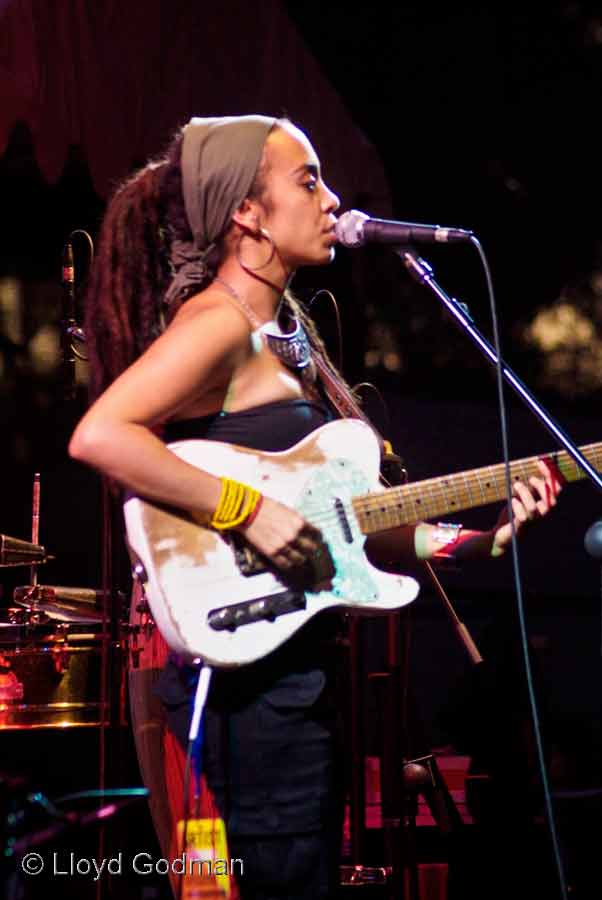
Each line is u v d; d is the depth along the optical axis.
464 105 10.23
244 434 3.74
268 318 3.83
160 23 7.09
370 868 5.30
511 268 10.22
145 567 3.57
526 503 4.17
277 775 3.61
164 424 3.80
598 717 9.75
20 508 8.56
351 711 5.37
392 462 4.68
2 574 8.34
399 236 4.04
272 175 3.82
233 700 3.63
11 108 6.53
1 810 3.55
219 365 3.62
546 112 10.36
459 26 10.22
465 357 10.04
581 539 9.88
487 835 5.98
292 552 3.58
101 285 4.07
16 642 5.19
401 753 5.20
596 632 9.88
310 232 3.87
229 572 3.59
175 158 3.91
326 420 3.97
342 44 10.04
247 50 7.41
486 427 9.93
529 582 9.76
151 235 4.04
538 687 6.23
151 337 4.01
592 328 10.28
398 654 5.22
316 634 3.73
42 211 8.92
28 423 8.69
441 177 10.17
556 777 6.86
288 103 7.55
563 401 10.19
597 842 6.09
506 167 10.28
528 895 5.93
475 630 9.61
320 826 3.62
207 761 3.64
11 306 8.80
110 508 4.68
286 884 3.59
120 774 4.58
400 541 4.31
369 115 10.06
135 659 4.74
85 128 6.81
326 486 3.79
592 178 10.38
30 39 6.59
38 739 4.71
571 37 10.38
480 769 6.34
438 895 5.93
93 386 4.05
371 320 9.85
